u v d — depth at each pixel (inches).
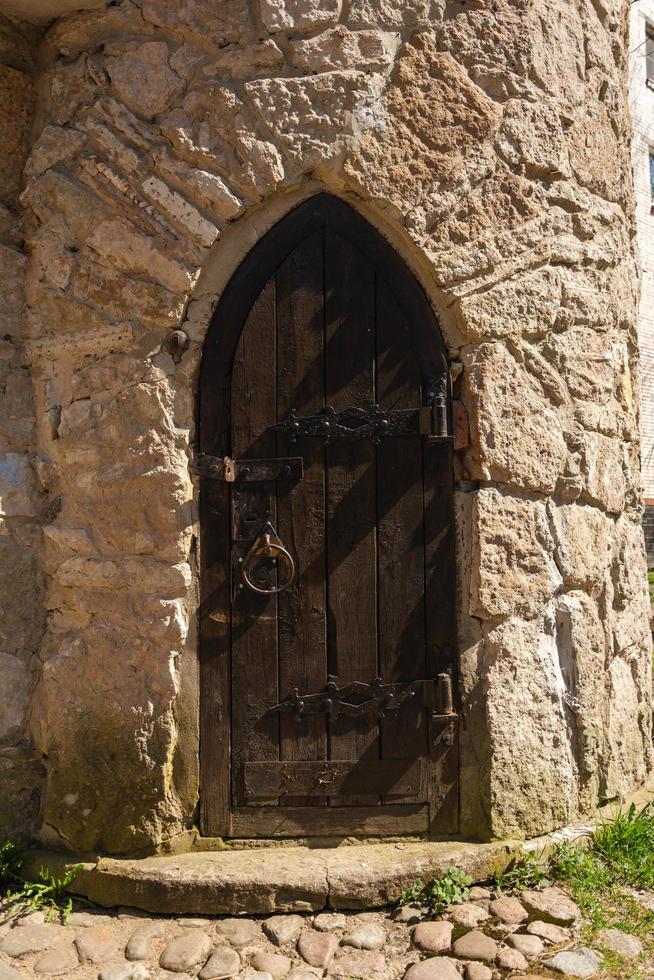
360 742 108.3
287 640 108.7
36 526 114.7
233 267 108.5
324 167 106.4
